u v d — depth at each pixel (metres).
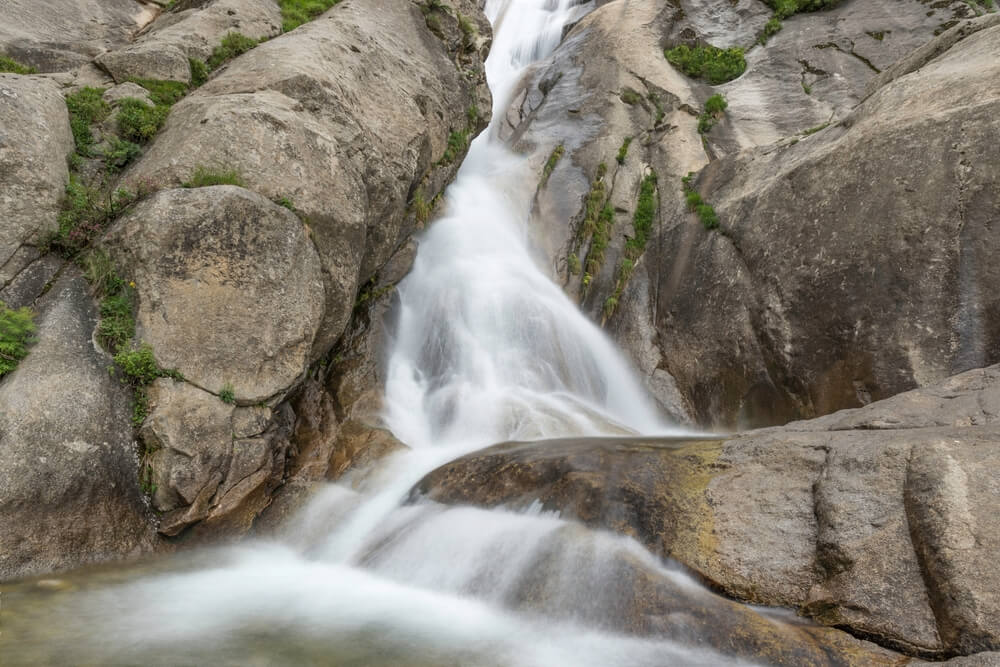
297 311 9.50
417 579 7.25
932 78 12.57
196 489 8.09
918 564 5.29
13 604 6.31
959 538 5.11
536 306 14.55
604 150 19.86
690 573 6.23
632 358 15.52
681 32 25.03
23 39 12.02
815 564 5.85
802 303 12.59
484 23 20.70
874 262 11.51
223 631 6.05
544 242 17.64
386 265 14.28
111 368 8.12
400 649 5.75
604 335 16.12
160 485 7.91
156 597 6.83
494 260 16.06
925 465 5.79
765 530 6.34
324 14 16.39
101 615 6.29
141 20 15.74
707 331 14.48
